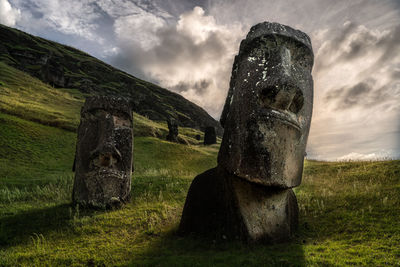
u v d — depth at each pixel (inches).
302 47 196.2
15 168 518.6
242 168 171.3
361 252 149.3
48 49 2556.6
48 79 1911.9
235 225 182.9
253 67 190.2
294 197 213.8
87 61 3002.0
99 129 285.7
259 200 180.2
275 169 167.0
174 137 1216.2
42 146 690.2
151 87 3577.8
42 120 860.0
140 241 190.7
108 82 2802.7
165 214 242.7
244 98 183.9
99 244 183.5
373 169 358.0
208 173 212.7
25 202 287.0
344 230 187.8
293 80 174.7
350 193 264.5
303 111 189.8
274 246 170.7
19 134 698.2
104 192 266.7
